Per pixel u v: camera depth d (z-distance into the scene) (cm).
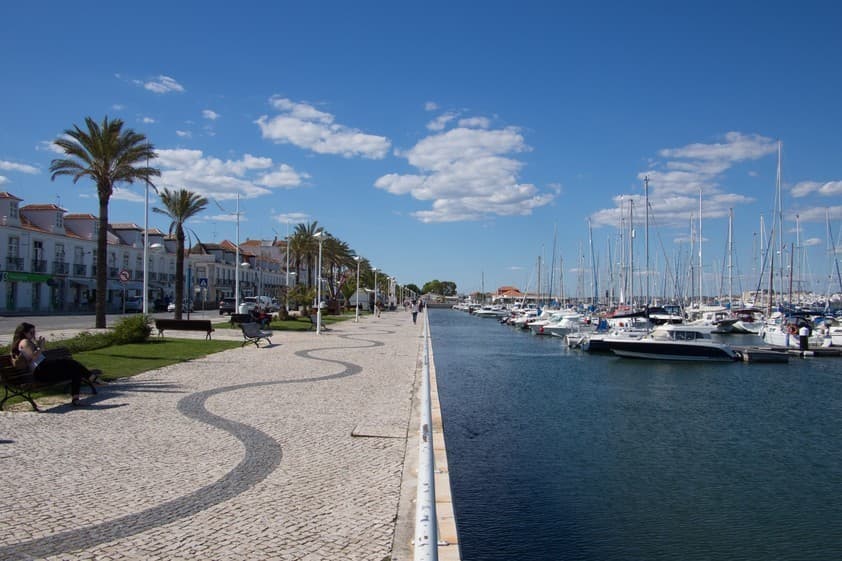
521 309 9488
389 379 1698
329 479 744
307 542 550
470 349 4241
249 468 782
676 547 895
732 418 1883
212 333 3381
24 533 557
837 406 2139
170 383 1487
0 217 5191
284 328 4172
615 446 1457
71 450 847
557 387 2459
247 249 12031
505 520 972
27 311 5362
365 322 5959
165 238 7850
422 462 451
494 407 1939
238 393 1368
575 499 1073
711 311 6569
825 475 1260
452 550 549
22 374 1105
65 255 5962
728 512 1038
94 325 3647
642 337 3897
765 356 3638
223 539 553
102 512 616
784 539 932
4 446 862
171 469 770
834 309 6794
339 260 8606
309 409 1199
